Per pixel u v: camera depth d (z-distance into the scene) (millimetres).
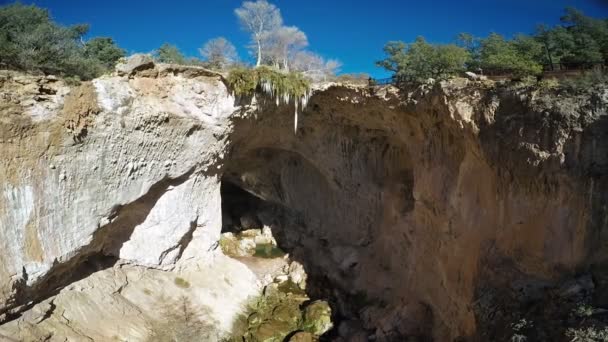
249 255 25797
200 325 16453
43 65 13477
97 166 13516
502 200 12820
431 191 16344
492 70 16062
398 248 19391
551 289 10977
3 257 11305
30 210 11828
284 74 18250
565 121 10898
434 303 16219
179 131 16250
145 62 14625
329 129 21875
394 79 17422
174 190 17688
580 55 15875
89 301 14484
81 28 20344
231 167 28422
